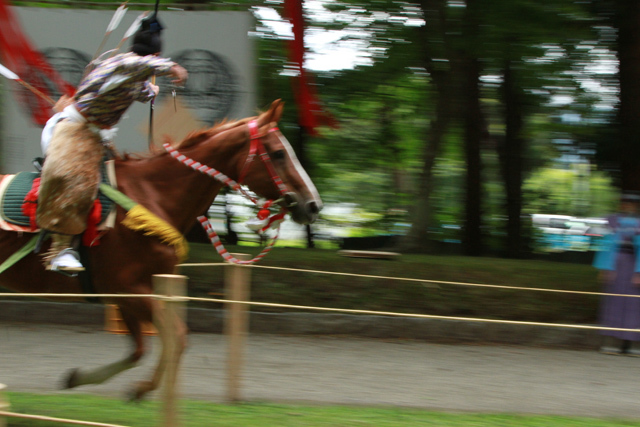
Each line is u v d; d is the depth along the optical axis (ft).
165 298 11.97
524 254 49.67
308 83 36.86
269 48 38.70
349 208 58.03
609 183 49.75
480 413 17.43
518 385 20.77
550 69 35.42
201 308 28.19
